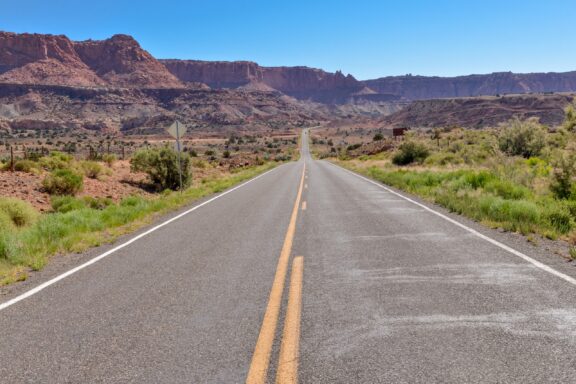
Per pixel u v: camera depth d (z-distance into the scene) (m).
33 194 15.51
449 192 14.02
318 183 22.66
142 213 12.52
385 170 30.73
